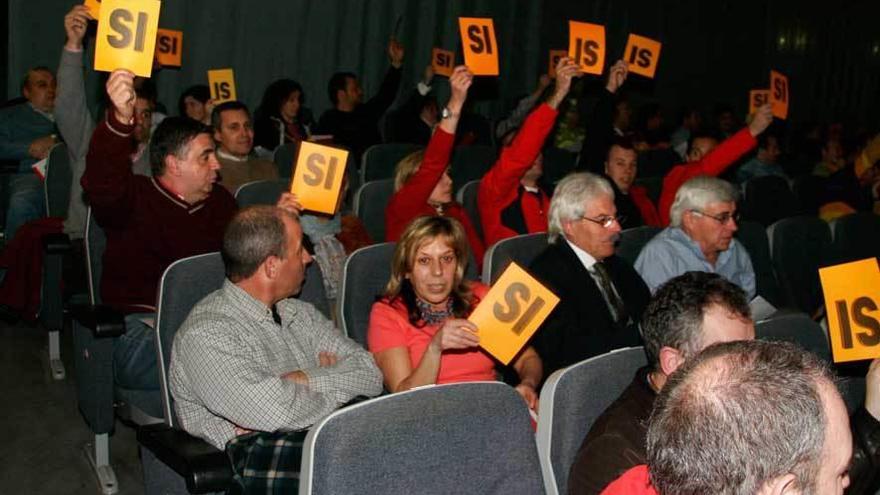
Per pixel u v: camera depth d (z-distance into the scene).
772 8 10.88
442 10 8.16
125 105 2.72
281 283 2.32
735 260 3.56
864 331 2.42
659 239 3.40
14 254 4.00
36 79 5.39
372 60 7.82
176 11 6.80
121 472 3.28
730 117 9.23
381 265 2.81
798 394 0.98
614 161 4.34
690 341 1.84
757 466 0.96
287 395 2.13
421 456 1.59
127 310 3.00
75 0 6.37
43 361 4.27
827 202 6.31
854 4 11.64
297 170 3.21
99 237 3.07
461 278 2.71
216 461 1.97
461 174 5.67
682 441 1.00
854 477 1.77
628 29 9.59
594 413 1.90
